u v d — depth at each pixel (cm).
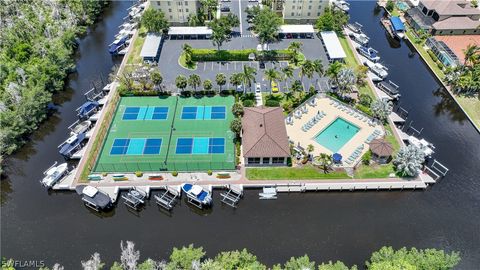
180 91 10212
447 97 10506
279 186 7812
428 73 11450
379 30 13675
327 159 7975
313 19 13350
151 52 11406
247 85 10344
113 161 8262
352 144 8725
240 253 6375
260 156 7950
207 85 9844
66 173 8069
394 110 9988
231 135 8925
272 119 8706
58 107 10075
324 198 7775
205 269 5894
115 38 12825
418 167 7862
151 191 7806
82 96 10444
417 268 5934
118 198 7706
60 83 10362
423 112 9988
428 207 7656
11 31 11512
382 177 8031
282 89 10319
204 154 8444
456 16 12669
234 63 11412
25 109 8994
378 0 15212
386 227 7256
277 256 6719
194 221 7406
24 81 9794
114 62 11850
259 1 15012
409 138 8862
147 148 8569
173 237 7088
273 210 7538
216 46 12131
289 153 7975
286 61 11538
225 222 7350
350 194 7838
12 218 7425
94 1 13762
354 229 7200
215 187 7831
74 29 12519
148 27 12075
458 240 7056
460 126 9594
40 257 6725
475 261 6731
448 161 8619
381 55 12250
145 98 10006
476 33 12600
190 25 12888
